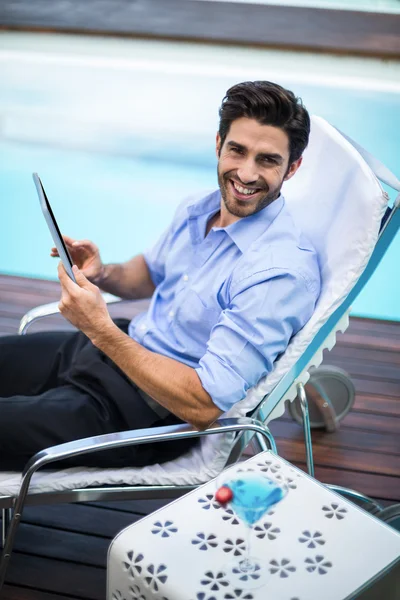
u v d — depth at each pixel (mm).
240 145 2111
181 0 5672
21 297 3684
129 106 5629
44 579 2307
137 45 5977
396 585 1767
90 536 2463
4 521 2436
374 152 5105
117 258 4254
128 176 5020
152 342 2338
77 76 5863
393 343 3420
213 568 1674
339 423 2930
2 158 5195
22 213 4660
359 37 5605
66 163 5145
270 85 2098
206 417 2037
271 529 1767
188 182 4969
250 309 2043
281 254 2105
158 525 1778
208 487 1890
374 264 2230
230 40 5730
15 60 6051
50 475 2082
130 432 1985
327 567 1675
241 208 2168
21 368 2439
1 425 2084
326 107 5461
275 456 1990
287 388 2260
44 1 5781
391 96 5586
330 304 2131
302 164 2461
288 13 5621
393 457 2807
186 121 5453
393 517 2121
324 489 1883
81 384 2244
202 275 2229
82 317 2076
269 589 1626
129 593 1729
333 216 2283
